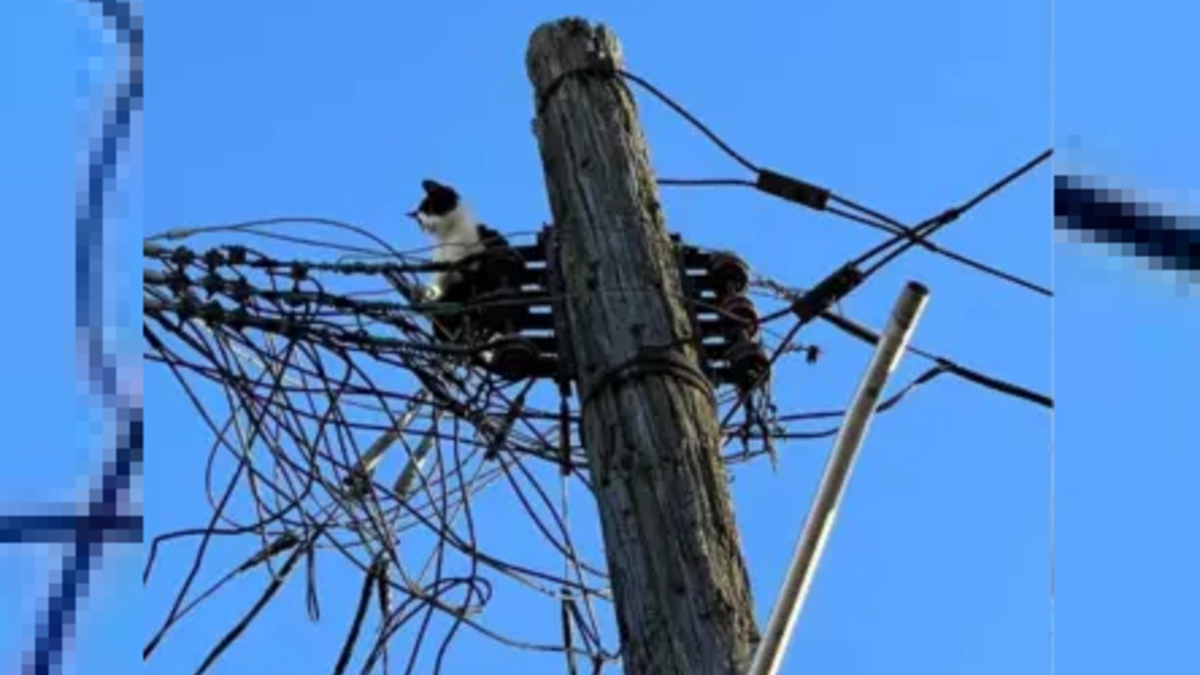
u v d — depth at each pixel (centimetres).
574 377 1136
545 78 1218
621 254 1107
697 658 894
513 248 1262
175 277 1241
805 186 1173
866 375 785
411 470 1369
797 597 775
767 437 1292
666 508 963
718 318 1231
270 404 1301
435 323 1275
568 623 1359
